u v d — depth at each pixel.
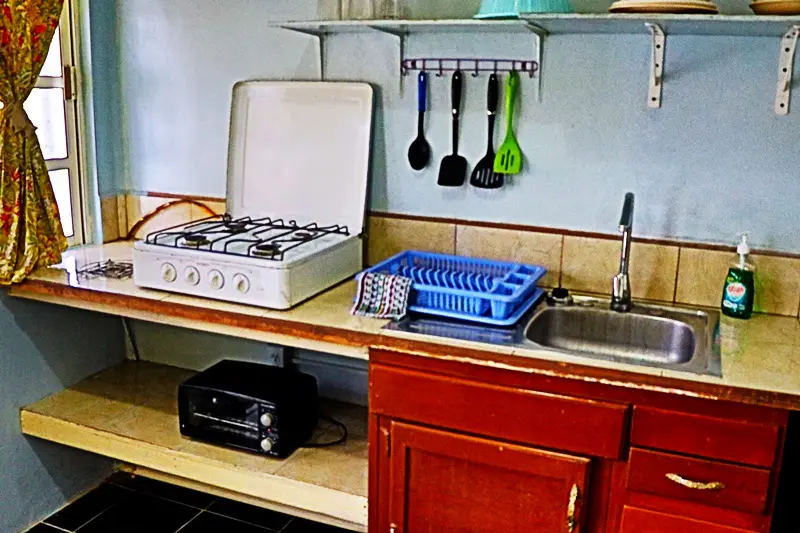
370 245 2.45
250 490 2.11
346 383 2.53
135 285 2.18
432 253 2.29
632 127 2.09
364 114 2.36
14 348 2.38
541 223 2.23
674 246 2.10
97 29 2.59
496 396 1.73
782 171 1.98
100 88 2.63
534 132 2.19
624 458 1.66
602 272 2.19
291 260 1.98
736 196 2.03
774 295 2.03
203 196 2.67
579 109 2.13
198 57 2.57
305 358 2.57
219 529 2.49
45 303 2.47
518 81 2.17
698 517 1.63
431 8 2.23
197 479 2.18
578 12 2.04
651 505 1.66
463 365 1.75
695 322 1.98
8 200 2.21
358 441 2.26
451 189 2.32
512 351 1.71
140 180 2.75
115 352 2.81
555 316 2.11
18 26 2.15
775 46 1.92
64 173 2.62
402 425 1.84
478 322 1.90
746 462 1.57
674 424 1.60
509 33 2.16
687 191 2.07
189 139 2.64
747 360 1.68
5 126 2.16
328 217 2.45
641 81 2.06
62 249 2.37
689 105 2.03
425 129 2.31
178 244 2.15
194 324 2.05
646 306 2.10
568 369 1.65
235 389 2.19
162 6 2.58
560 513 1.73
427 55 2.26
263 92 2.50
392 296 1.94
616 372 1.61
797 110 1.94
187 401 2.23
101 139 2.66
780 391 1.51
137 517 2.55
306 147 2.46
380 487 1.92
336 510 2.02
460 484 1.82
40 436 2.41
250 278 1.99
